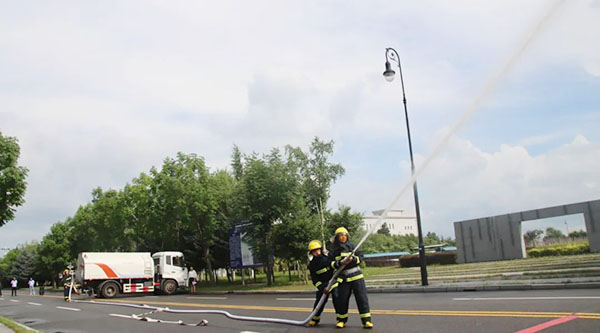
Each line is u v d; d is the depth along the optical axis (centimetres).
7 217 2295
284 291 2327
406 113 2066
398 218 13025
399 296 1552
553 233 3959
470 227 3919
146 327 1125
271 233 2969
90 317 1500
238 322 1105
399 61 2114
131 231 5097
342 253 878
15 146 2333
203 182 3712
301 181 3117
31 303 2648
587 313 805
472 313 919
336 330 858
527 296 1170
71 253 6450
